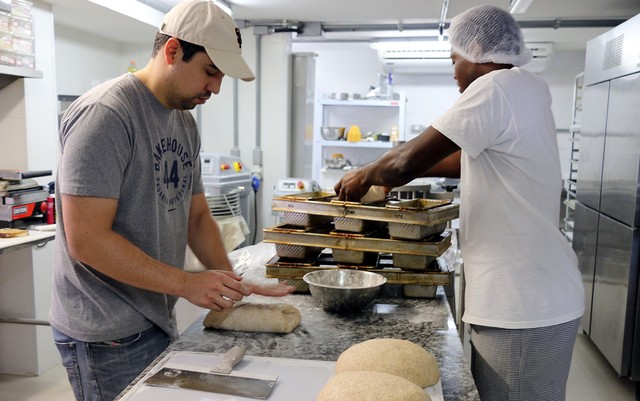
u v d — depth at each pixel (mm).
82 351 1330
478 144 1350
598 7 3816
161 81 1298
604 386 2975
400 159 1448
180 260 1491
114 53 4215
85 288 1311
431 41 5035
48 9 3004
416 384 970
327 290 1377
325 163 5328
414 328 1328
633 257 2766
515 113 1359
